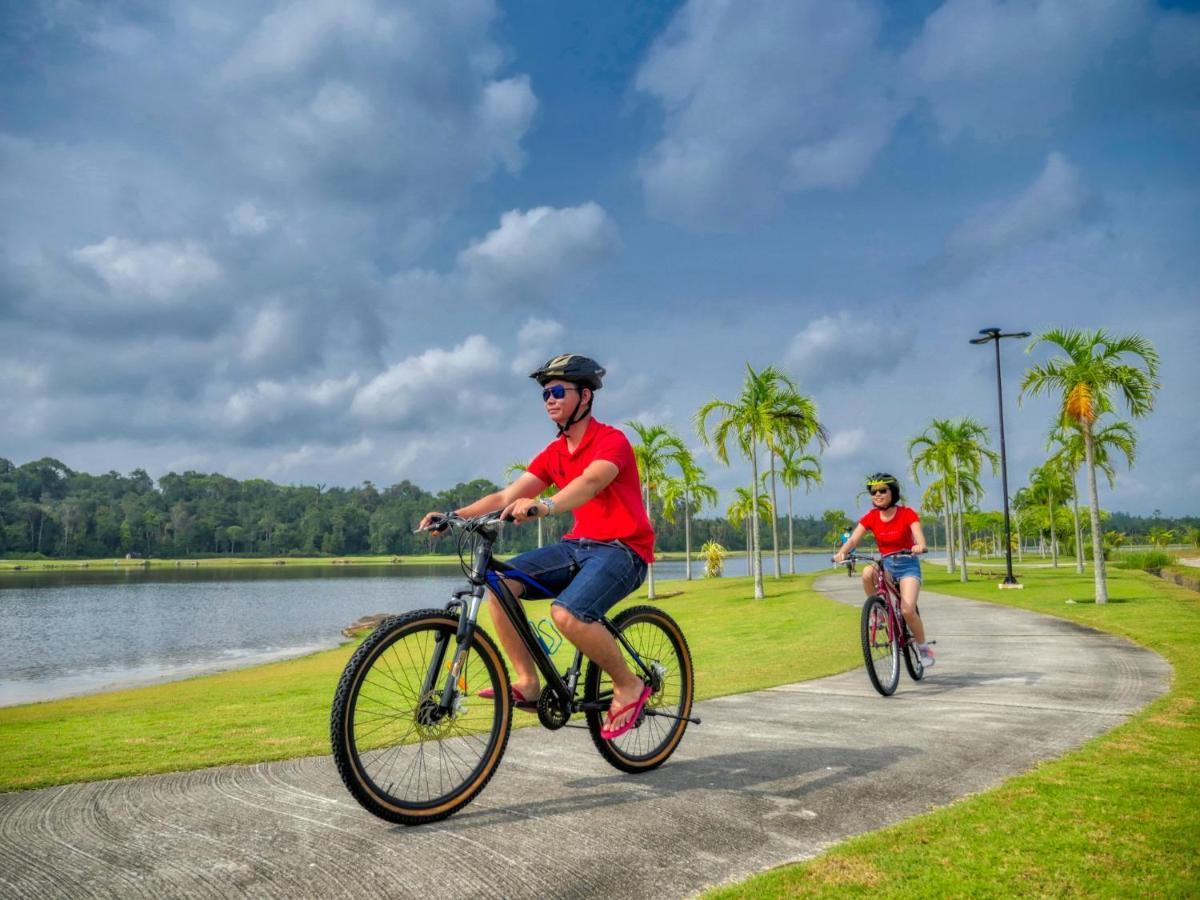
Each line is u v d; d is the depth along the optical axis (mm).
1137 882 2600
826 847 3023
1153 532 79000
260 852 2932
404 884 2645
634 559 3951
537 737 5059
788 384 31734
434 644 3459
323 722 7688
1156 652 9484
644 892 2615
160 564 179500
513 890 2609
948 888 2568
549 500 3506
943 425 39312
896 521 7512
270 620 43812
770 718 5688
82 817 3348
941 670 8586
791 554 54062
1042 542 79125
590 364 3938
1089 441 19562
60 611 50531
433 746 4312
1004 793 3584
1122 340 19438
